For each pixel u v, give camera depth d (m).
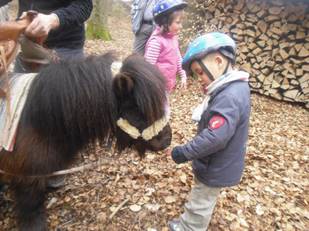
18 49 1.84
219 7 6.25
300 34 5.76
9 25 1.76
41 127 1.78
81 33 2.58
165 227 2.42
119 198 2.68
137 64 1.70
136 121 1.72
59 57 2.03
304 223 2.64
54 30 2.37
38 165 1.85
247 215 2.63
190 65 2.04
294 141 4.27
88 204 2.62
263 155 3.67
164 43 3.31
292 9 5.73
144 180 2.91
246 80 1.97
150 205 2.61
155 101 1.65
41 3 2.37
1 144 1.76
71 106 1.69
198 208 2.18
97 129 1.78
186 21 6.50
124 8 16.64
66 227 2.41
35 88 1.76
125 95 1.70
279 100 5.98
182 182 2.89
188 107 5.00
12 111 1.78
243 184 3.00
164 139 1.82
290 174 3.37
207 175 2.06
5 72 1.72
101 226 2.42
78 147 1.94
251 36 6.09
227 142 1.97
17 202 2.09
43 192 2.12
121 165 3.08
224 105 1.87
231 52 1.95
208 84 2.00
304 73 5.81
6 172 1.91
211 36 1.94
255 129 4.51
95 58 1.80
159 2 3.22
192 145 1.90
